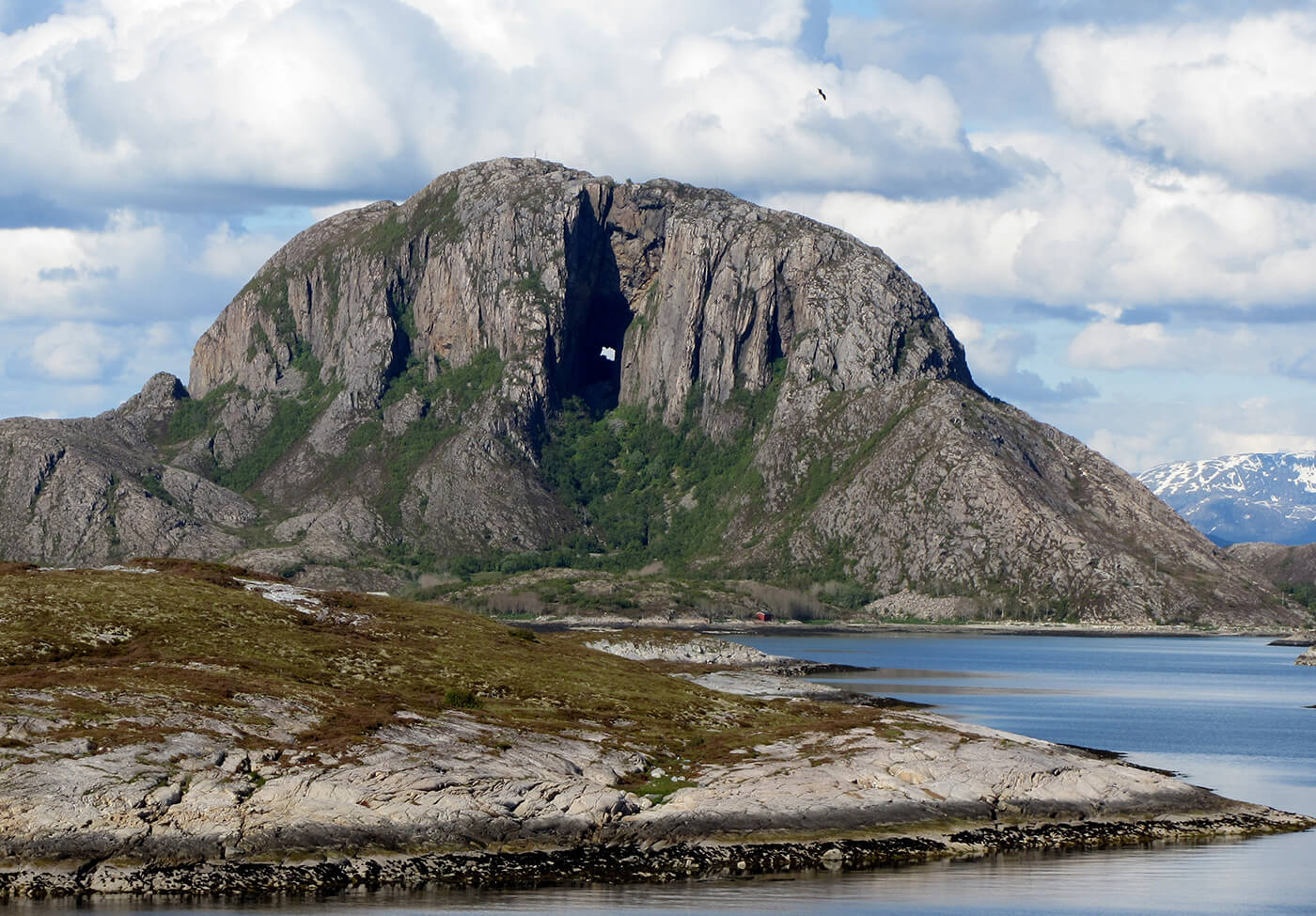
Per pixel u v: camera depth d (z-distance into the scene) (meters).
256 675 155.25
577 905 109.69
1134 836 132.12
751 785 134.12
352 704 146.75
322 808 121.00
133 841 114.69
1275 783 167.62
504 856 120.06
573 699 167.88
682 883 115.88
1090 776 142.75
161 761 123.62
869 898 112.50
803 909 108.94
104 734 126.88
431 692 163.00
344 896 111.00
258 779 123.56
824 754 143.50
